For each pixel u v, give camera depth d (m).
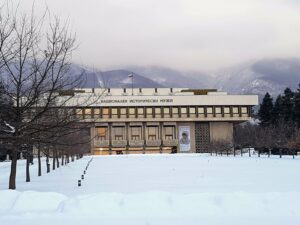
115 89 138.88
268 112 132.12
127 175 35.38
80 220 12.89
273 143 86.94
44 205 15.51
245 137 102.75
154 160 70.81
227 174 34.47
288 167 43.22
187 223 12.34
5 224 12.38
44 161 70.19
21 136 19.23
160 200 15.00
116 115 130.25
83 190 23.25
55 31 19.27
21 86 19.64
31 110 20.28
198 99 132.50
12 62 19.25
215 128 134.25
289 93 123.50
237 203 14.74
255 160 63.44
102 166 52.34
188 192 20.81
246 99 133.50
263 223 12.28
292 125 109.75
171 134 134.25
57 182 29.53
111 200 15.00
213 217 13.25
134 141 130.00
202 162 59.44
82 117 25.19
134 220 12.84
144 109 131.50
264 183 25.67
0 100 19.22
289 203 14.74
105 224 12.27
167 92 142.38
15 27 20.66
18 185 27.47
